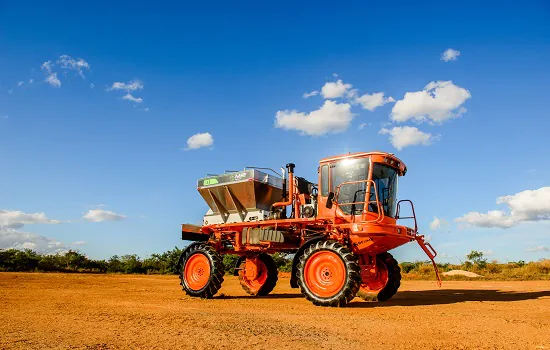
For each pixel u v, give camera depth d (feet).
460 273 75.56
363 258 31.65
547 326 18.53
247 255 37.63
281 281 63.98
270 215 34.01
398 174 32.27
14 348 12.83
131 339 14.40
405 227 29.55
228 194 35.99
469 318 20.92
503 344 14.56
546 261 92.07
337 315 21.74
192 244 35.22
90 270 104.53
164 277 76.79
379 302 30.48
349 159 30.37
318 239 28.55
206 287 32.58
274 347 13.35
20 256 94.99
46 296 30.96
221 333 15.65
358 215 28.78
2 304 25.13
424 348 13.71
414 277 73.77
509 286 50.37
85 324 17.60
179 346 13.34
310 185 34.35
